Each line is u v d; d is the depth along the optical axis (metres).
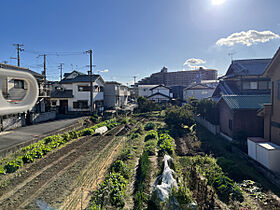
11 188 6.97
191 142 13.65
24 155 9.59
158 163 9.42
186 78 92.69
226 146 11.96
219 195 6.72
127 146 12.43
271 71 10.00
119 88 36.66
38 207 5.86
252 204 6.19
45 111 23.55
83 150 11.71
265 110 10.11
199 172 8.46
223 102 14.90
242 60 23.95
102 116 25.70
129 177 8.02
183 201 5.48
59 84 27.98
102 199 6.00
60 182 7.47
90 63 25.91
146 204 6.04
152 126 19.23
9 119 16.30
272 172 8.02
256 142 9.52
